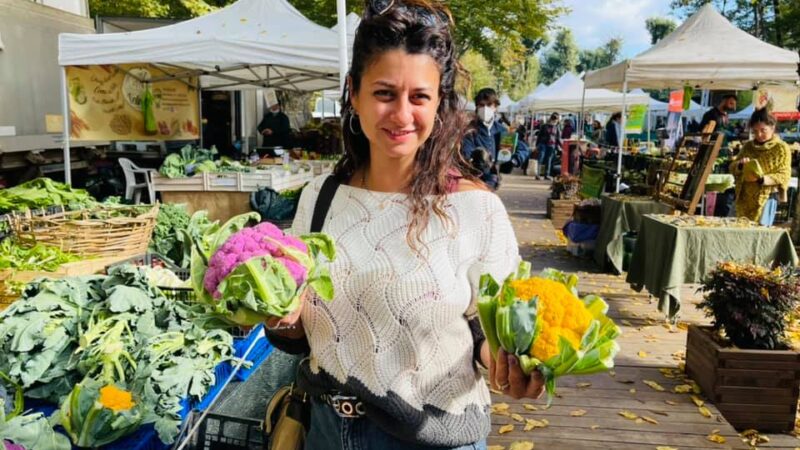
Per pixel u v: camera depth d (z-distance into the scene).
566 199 9.63
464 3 14.23
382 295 1.19
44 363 1.83
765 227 4.45
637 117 12.77
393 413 1.19
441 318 1.19
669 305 4.56
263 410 2.09
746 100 15.32
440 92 1.24
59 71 5.75
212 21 5.63
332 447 1.27
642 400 3.34
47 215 3.28
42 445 1.54
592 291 5.62
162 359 1.87
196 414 1.87
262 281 1.04
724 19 8.00
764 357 3.17
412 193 1.23
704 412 3.18
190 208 5.96
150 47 5.29
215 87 8.44
